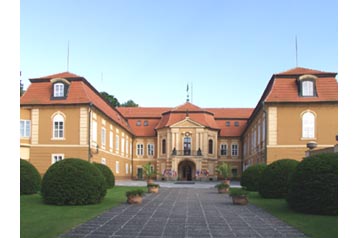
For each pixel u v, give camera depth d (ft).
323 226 37.91
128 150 187.42
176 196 80.53
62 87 118.52
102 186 59.67
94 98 128.16
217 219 43.80
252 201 65.57
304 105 108.78
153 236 32.91
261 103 113.50
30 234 33.22
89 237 32.27
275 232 35.37
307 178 47.67
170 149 186.80
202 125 186.39
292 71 115.65
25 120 116.37
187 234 34.04
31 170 73.82
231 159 200.95
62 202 56.13
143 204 60.85
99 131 127.44
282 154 108.27
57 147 115.24
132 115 208.23
